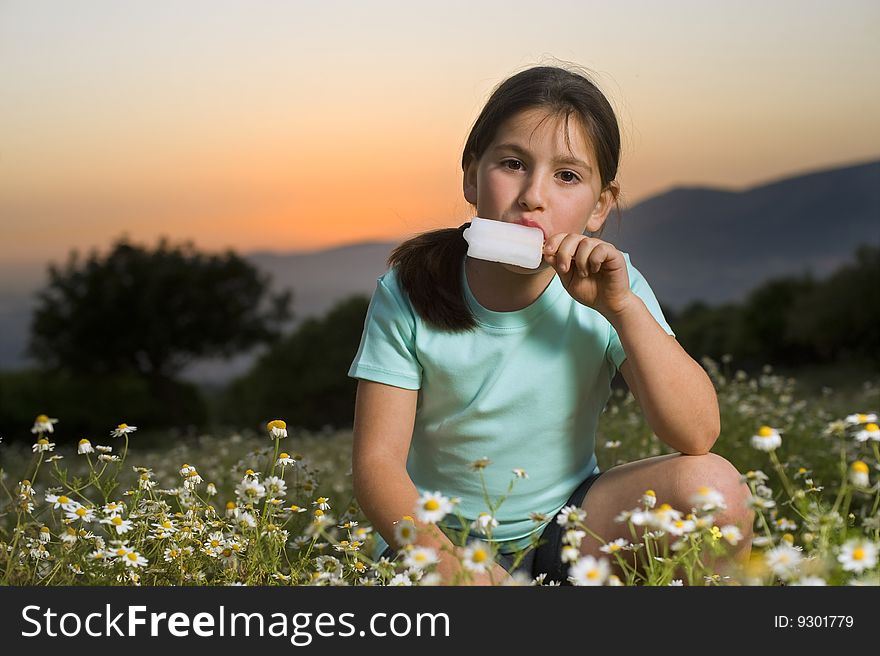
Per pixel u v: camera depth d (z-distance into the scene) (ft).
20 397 158.40
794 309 123.34
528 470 7.66
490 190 7.12
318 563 7.17
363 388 7.67
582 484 7.82
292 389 152.05
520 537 7.70
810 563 6.00
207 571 7.81
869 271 115.75
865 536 6.71
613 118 7.40
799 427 15.44
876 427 6.15
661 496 6.93
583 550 7.36
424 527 6.64
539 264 6.84
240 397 158.51
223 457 19.07
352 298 158.92
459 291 7.55
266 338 176.35
